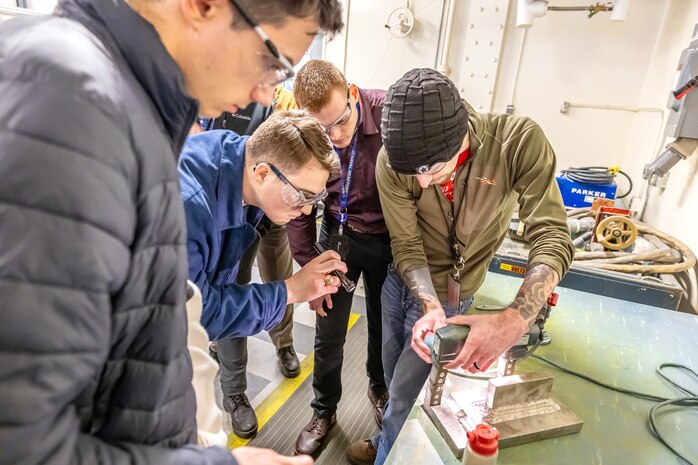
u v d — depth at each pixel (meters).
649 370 1.14
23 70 0.36
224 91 0.51
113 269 0.38
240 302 1.03
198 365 0.78
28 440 0.35
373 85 3.67
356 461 1.69
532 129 1.18
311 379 2.16
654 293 1.70
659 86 2.74
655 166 2.08
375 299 1.77
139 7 0.45
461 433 0.88
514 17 3.15
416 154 0.97
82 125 0.36
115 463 0.43
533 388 0.93
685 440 0.89
